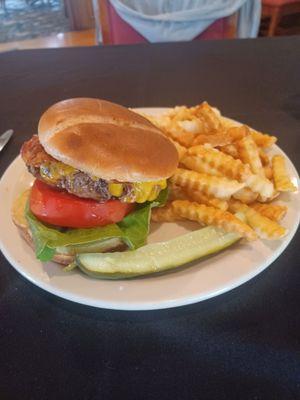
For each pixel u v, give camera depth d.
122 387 0.17
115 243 0.23
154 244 0.22
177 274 0.21
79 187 0.21
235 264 0.21
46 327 0.19
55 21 1.26
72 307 0.20
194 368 0.17
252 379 0.17
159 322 0.20
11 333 0.19
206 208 0.23
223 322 0.20
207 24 0.60
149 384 0.17
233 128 0.29
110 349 0.18
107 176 0.21
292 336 0.19
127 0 0.61
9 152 0.33
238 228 0.22
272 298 0.21
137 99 0.40
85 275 0.21
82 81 0.43
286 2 0.87
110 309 0.20
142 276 0.21
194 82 0.42
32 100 0.40
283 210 0.23
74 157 0.20
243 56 0.46
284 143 0.33
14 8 1.36
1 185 0.27
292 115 0.37
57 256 0.22
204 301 0.21
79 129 0.21
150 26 0.60
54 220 0.22
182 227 0.25
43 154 0.22
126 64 0.46
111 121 0.23
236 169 0.24
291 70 0.43
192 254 0.21
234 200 0.25
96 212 0.22
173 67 0.45
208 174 0.25
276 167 0.26
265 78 0.42
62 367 0.18
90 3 1.17
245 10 0.61
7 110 0.39
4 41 1.16
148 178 0.21
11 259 0.22
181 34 0.61
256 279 0.22
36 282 0.20
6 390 0.17
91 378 0.17
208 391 0.17
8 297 0.21
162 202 0.25
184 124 0.29
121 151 0.21
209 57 0.46
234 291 0.21
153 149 0.22
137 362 0.18
